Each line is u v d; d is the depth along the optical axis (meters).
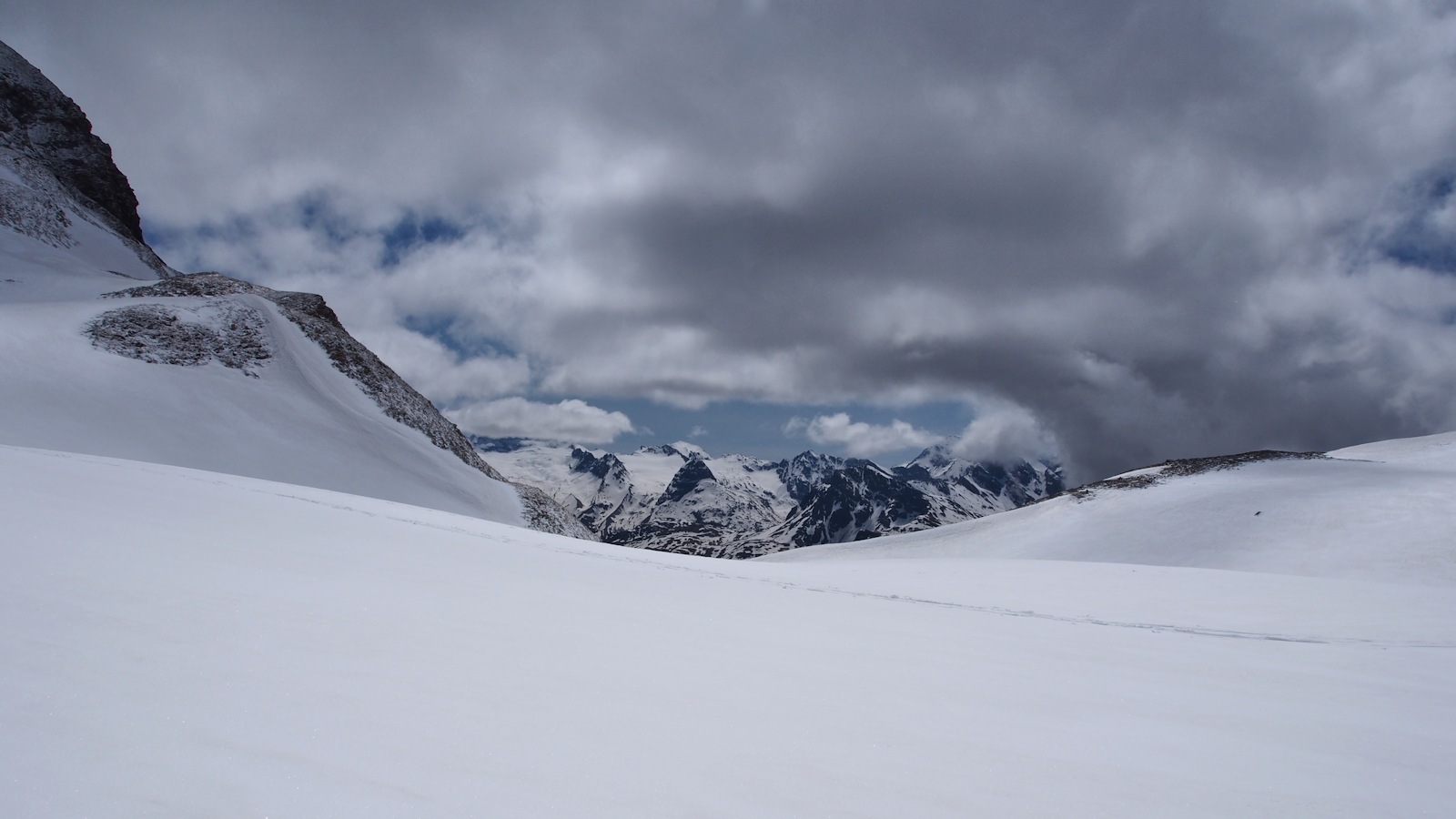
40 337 41.22
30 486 11.15
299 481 39.78
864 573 18.75
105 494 11.84
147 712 3.59
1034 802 3.71
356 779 3.15
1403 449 52.81
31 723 3.32
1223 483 44.94
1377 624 12.38
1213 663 8.52
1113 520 43.59
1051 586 16.73
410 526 15.80
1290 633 11.52
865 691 5.65
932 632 9.26
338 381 59.75
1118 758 4.59
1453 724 6.28
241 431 42.31
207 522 10.79
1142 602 14.46
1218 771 4.53
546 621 6.99
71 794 2.77
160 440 36.97
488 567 10.81
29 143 89.38
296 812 2.81
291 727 3.61
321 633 5.34
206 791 2.91
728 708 4.78
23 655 4.10
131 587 5.90
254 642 4.88
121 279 68.12
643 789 3.36
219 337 52.59
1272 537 35.19
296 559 8.73
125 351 44.28
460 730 3.83
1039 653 8.23
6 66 93.50
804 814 3.27
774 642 7.34
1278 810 3.95
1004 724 5.11
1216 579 18.11
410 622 6.11
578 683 4.93
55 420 33.78
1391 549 31.33
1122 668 7.75
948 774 4.00
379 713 3.93
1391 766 4.95
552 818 2.98
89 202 89.12
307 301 71.19
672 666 5.76
